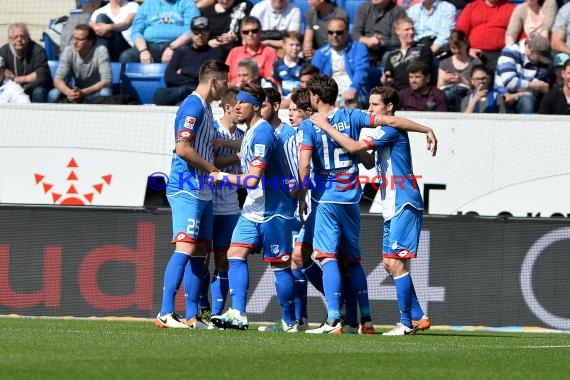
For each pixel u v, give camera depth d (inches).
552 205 1633.9
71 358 830.5
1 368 750.5
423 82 1809.8
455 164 1636.3
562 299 1534.2
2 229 1576.0
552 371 862.5
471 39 2057.1
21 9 2413.9
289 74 1939.0
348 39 1931.6
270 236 1211.9
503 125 1632.6
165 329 1205.1
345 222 1237.1
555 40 1919.3
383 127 1216.8
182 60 1971.0
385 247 1251.8
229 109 1321.4
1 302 1573.6
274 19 2094.0
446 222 1547.7
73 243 1568.7
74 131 1678.2
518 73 1886.1
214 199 1344.7
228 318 1197.1
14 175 1684.3
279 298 1259.8
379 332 1359.5
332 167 1227.2
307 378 753.6
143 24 2130.9
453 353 978.7
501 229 1544.0
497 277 1542.8
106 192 1672.0
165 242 1553.9
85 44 1985.7
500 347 1073.5
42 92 2009.1
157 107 1665.8
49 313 1569.9
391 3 2060.8
